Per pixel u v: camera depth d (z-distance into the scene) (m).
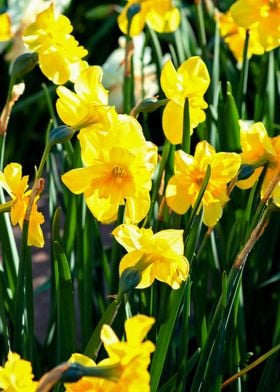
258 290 1.66
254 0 1.45
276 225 1.64
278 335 1.45
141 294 1.41
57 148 1.66
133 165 1.20
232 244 1.42
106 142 1.21
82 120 1.23
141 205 1.22
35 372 1.46
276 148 1.30
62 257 1.27
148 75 2.42
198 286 1.46
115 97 2.54
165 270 1.17
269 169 1.31
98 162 1.21
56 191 1.66
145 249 1.16
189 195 1.28
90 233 1.47
